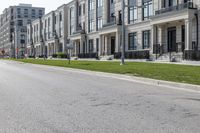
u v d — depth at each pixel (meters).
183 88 13.12
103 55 51.34
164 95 10.91
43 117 7.25
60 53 72.00
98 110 8.09
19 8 150.12
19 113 7.71
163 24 36.53
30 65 39.38
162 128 6.24
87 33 60.69
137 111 7.95
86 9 61.47
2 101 9.51
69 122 6.77
